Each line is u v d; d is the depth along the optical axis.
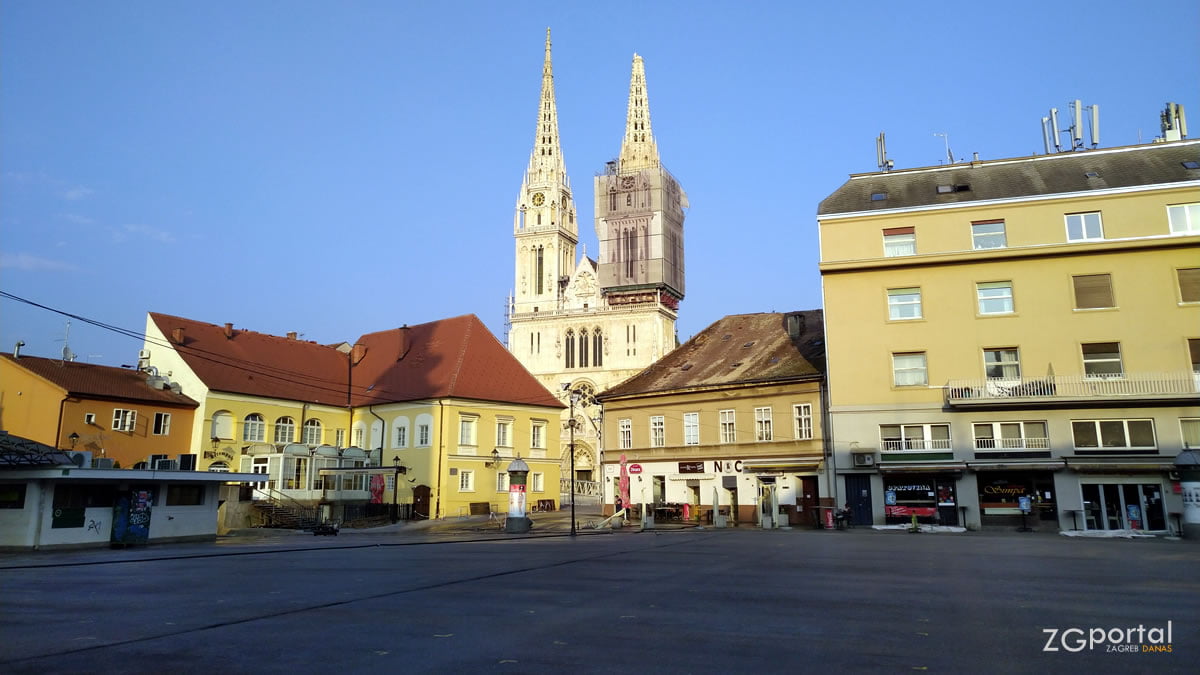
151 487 32.34
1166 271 36.88
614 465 52.06
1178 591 13.73
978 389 37.84
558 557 22.20
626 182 119.88
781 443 43.44
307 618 11.50
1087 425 36.16
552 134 130.88
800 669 8.25
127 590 15.08
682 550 24.48
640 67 134.62
